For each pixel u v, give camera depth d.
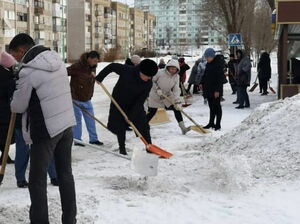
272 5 20.97
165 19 119.62
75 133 8.80
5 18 59.97
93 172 6.78
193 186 5.82
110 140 9.85
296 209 4.88
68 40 78.56
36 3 67.94
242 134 7.98
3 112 7.15
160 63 18.92
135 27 108.50
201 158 7.22
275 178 5.90
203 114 13.65
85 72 8.71
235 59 19.45
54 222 4.63
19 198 5.53
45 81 4.17
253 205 5.05
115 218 4.75
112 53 62.66
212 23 37.78
